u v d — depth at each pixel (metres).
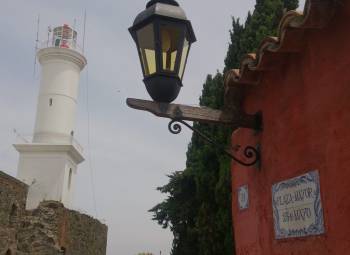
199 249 17.38
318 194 3.79
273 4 15.92
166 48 4.51
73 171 37.28
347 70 3.49
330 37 3.72
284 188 4.36
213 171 16.61
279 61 4.52
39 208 31.23
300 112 4.17
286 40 4.05
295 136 4.23
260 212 4.96
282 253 4.33
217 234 15.34
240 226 5.75
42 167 34.59
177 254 20.64
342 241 3.41
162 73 4.42
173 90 4.49
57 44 37.78
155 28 4.44
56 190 34.09
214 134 14.67
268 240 4.69
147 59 4.55
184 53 4.69
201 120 4.77
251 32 15.62
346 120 3.47
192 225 20.52
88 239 38.53
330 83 3.71
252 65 4.71
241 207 5.71
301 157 4.10
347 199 3.39
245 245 5.50
